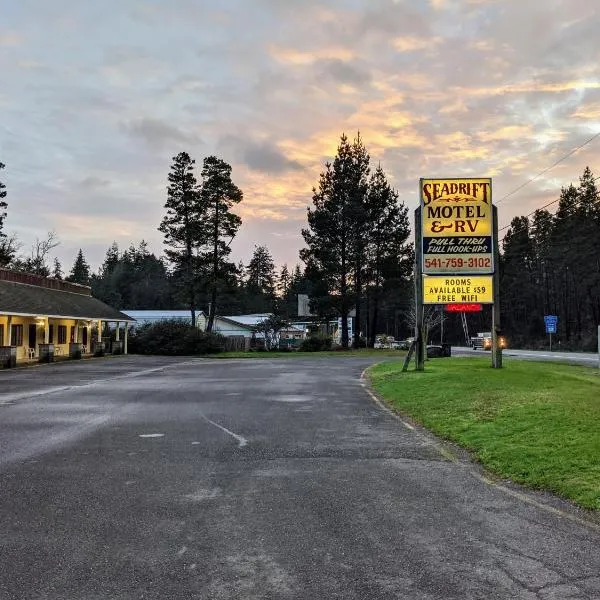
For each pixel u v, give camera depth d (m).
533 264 79.00
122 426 9.98
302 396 14.55
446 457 7.54
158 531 4.73
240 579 3.83
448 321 97.62
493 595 3.60
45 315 31.00
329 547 4.38
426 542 4.48
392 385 15.66
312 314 56.50
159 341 44.31
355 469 6.88
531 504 5.48
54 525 4.88
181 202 53.09
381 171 52.91
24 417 11.05
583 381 13.98
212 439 8.78
